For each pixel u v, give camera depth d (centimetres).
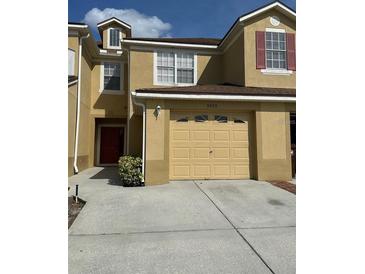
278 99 941
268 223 534
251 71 1160
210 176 947
